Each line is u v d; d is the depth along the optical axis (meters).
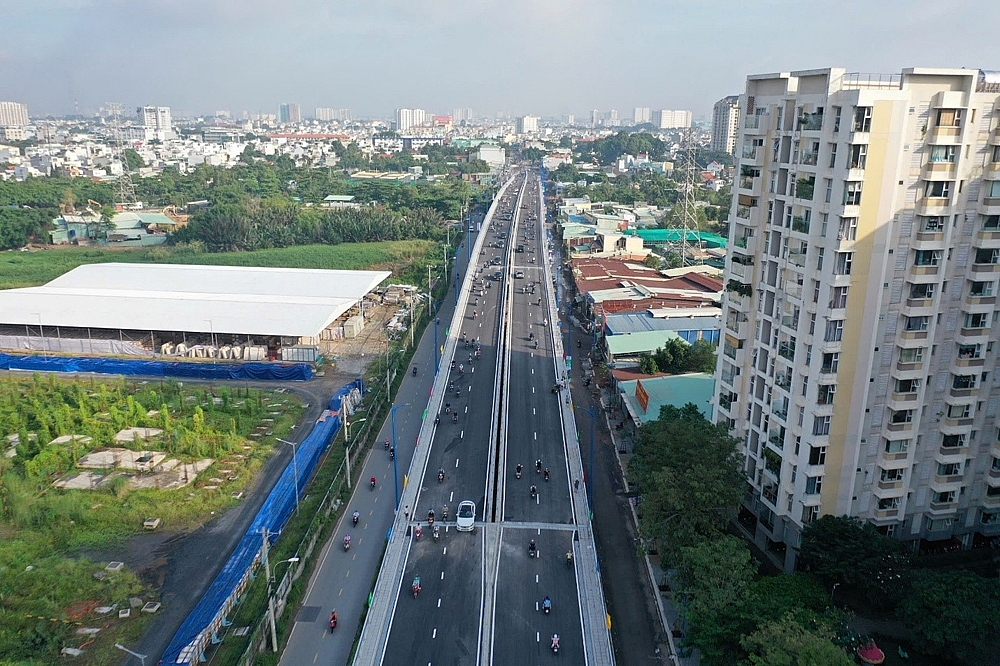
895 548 79.75
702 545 76.50
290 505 102.94
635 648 79.50
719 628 69.00
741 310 93.50
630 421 133.88
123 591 84.94
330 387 152.12
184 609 82.88
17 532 97.06
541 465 118.12
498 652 77.31
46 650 74.94
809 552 80.81
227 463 116.81
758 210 89.50
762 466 91.56
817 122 77.75
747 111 90.88
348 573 91.75
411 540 97.69
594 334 186.25
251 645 74.56
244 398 144.75
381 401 142.50
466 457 121.06
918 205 77.19
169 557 92.81
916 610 71.56
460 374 158.75
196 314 174.00
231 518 101.62
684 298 195.62
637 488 106.62
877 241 76.06
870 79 75.56
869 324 78.62
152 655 75.31
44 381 151.62
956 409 84.38
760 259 90.81
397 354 168.88
